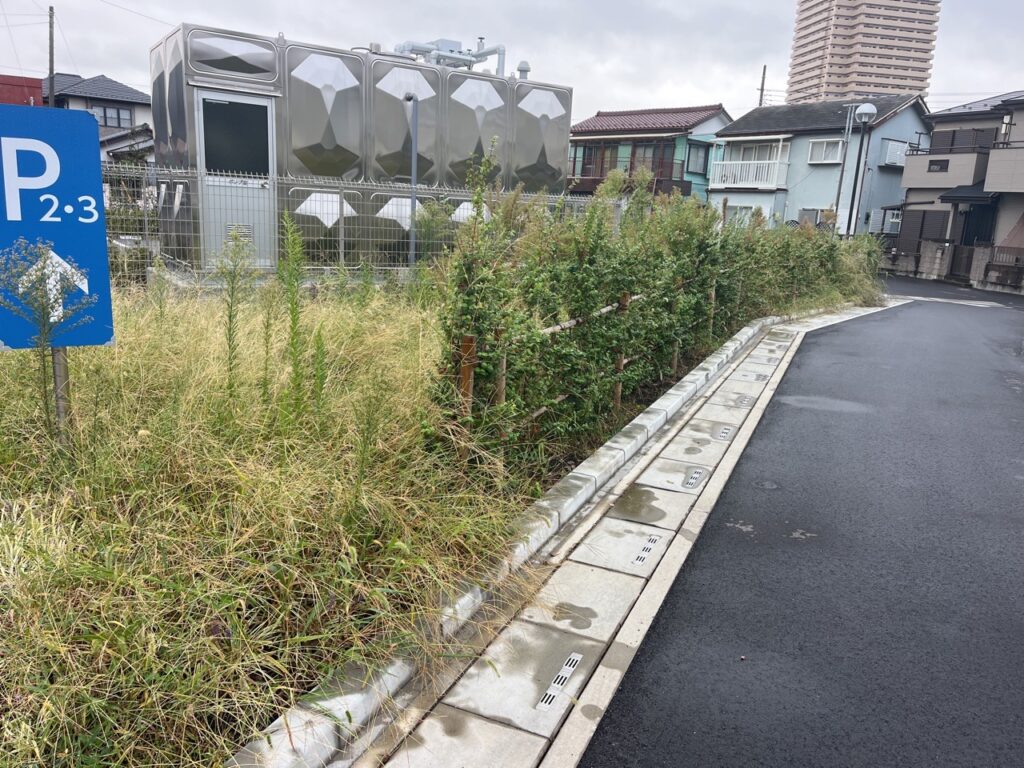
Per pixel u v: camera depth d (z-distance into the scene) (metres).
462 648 3.11
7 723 2.12
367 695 2.66
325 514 3.27
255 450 3.57
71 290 3.30
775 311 14.29
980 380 9.60
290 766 2.33
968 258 29.69
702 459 5.88
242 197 9.02
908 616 3.62
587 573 3.92
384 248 10.23
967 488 5.44
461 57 12.09
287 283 4.79
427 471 3.98
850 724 2.82
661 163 36.19
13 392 3.92
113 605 2.57
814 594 3.81
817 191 35.19
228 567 2.90
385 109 10.14
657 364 8.02
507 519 4.01
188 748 2.32
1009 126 28.70
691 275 9.15
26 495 3.20
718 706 2.90
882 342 12.39
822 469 5.77
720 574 4.00
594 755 2.61
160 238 8.44
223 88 8.88
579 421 5.86
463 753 2.57
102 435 3.54
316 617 2.84
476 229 4.47
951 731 2.79
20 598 2.45
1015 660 3.27
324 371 4.26
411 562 3.11
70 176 3.23
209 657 2.51
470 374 4.38
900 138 35.53
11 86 34.22
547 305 5.52
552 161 11.98
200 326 4.98
